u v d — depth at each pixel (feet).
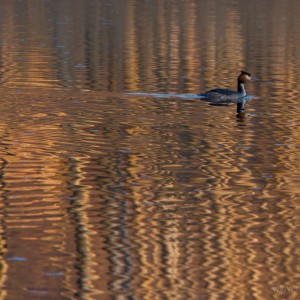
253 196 192.54
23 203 182.70
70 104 312.50
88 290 138.82
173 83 374.22
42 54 475.31
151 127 271.28
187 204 185.37
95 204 183.52
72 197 187.83
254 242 162.91
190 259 153.58
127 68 422.00
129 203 184.85
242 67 436.76
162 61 454.40
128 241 161.68
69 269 146.92
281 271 149.28
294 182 204.95
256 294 139.74
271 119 290.15
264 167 219.82
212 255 155.74
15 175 205.36
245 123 281.74
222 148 241.55
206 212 180.14
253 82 384.06
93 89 350.43
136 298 136.77
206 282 144.05
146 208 181.68
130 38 576.61
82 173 209.05
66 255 153.07
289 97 340.80
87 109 302.66
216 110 307.17
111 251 156.25
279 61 464.24
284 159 229.25
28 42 538.06
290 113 302.45
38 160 221.05
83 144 242.37
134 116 290.76
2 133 255.09
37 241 159.94
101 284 141.69
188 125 276.41
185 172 212.43
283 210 182.50
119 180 203.31
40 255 153.07
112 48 515.50
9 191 191.21
